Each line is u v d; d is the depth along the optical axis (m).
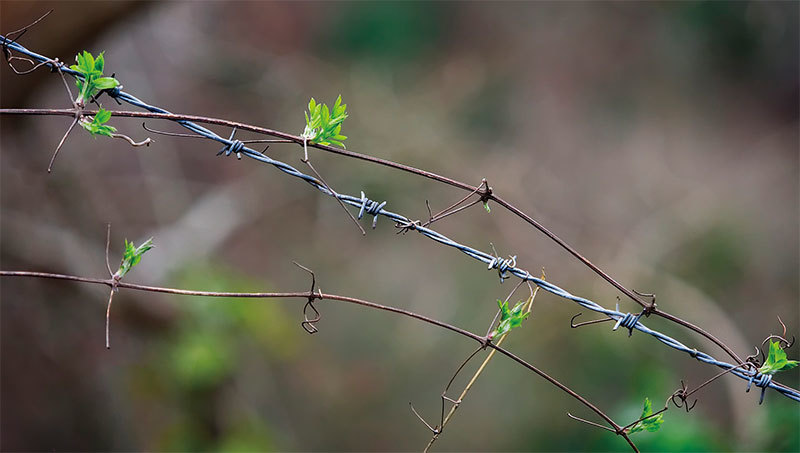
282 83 7.59
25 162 5.41
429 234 1.90
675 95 9.64
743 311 7.07
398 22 9.05
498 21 9.46
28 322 5.77
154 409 5.87
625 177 8.62
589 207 7.93
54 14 4.02
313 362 6.82
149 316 5.53
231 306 5.62
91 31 4.23
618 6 9.84
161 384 5.77
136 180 6.64
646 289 6.44
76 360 5.94
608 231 7.49
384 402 6.73
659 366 5.45
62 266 5.35
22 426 6.03
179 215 6.64
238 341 5.96
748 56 9.70
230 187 6.84
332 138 1.79
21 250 5.22
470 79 8.92
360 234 7.23
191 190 7.02
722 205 8.00
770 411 4.25
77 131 5.93
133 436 5.96
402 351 6.91
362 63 8.79
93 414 6.05
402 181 6.90
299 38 8.88
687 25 9.80
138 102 1.72
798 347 6.65
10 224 5.20
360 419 6.64
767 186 8.66
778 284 7.27
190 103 7.53
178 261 5.81
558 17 9.68
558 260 6.82
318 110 1.78
